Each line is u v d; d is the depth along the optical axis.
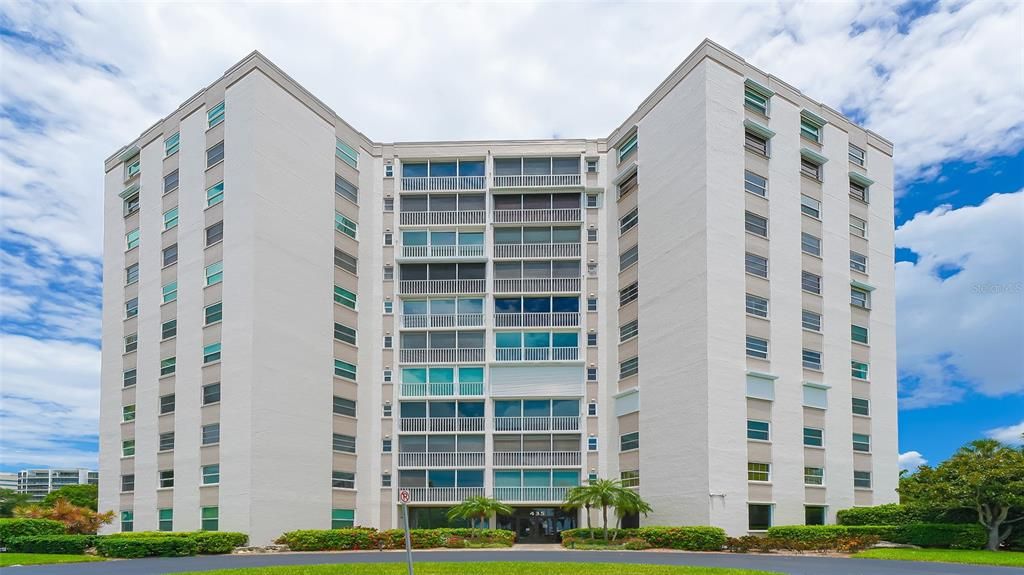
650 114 48.50
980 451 37.84
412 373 51.16
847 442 46.34
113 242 52.81
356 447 48.16
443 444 49.91
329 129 49.16
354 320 49.53
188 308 45.66
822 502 44.12
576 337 50.91
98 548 36.16
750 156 45.06
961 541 36.56
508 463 49.22
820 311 46.91
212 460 42.22
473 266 52.59
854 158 51.59
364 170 52.38
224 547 37.94
